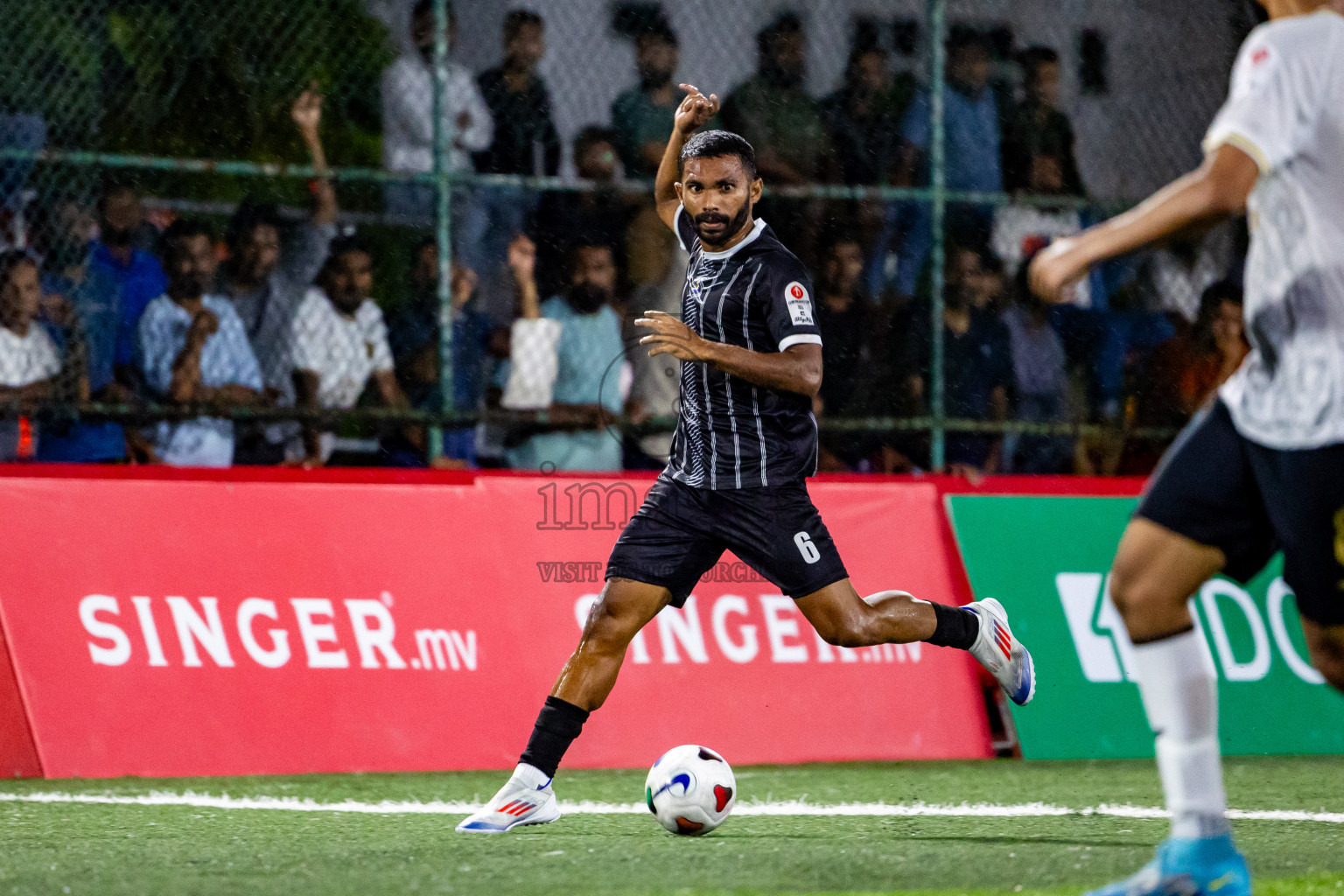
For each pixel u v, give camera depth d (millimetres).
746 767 20531
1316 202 9414
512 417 23172
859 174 25500
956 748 21469
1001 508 22766
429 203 23469
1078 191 26078
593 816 15953
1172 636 10273
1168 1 26547
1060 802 17266
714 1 25109
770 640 21266
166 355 22656
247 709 19391
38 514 19422
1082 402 25750
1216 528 10055
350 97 23828
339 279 23359
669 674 20750
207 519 19984
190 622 19516
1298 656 22688
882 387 24688
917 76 25688
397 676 20016
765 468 14789
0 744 18672
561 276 23938
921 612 15992
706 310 14875
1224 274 26391
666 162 16672
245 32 23297
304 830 14859
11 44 22078
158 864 12609
